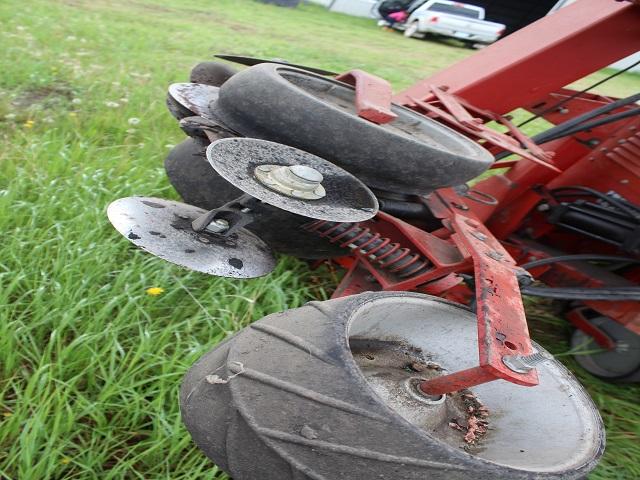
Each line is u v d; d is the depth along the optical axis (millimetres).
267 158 616
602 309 813
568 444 477
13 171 908
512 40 1009
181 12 3361
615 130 965
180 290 732
